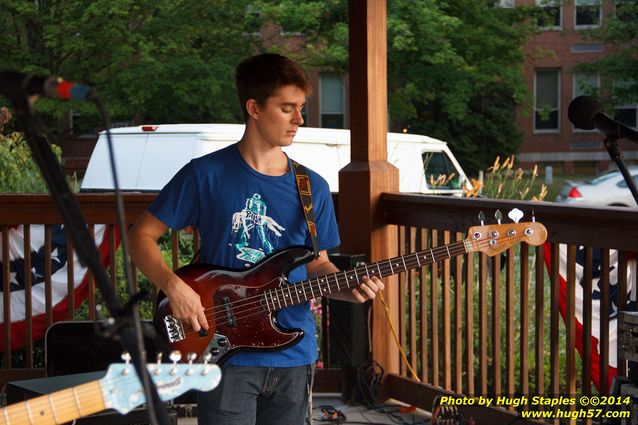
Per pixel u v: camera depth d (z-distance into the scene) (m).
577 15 26.02
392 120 19.12
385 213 4.83
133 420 3.15
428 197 4.48
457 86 17.53
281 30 17.52
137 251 2.82
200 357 2.83
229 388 2.80
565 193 15.13
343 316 4.79
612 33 19.73
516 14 18.28
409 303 5.15
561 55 26.64
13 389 3.14
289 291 2.85
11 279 5.48
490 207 4.09
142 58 15.47
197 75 16.09
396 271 2.99
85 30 15.59
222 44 16.78
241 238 2.83
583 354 3.79
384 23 4.83
